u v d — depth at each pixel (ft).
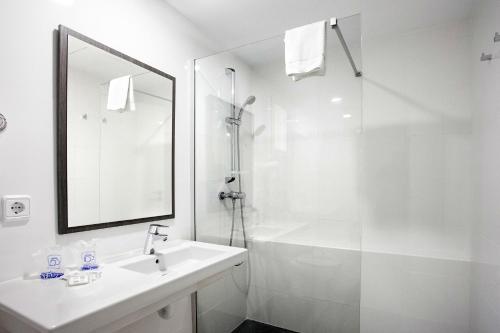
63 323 2.30
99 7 4.45
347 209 5.35
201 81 6.41
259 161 6.00
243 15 6.26
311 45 4.87
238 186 6.16
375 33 7.04
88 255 3.92
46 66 3.72
